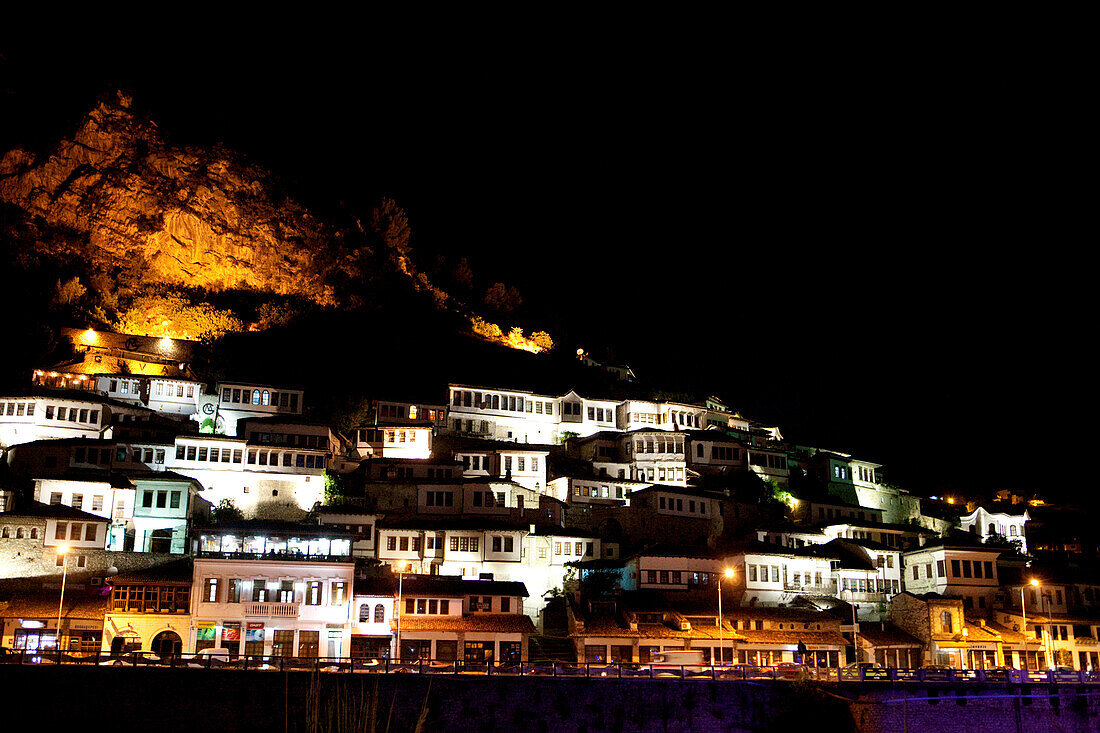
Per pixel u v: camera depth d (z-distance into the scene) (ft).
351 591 263.49
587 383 511.40
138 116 542.16
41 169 501.97
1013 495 515.91
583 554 333.83
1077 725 227.40
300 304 535.60
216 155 554.87
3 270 449.06
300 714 187.52
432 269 644.69
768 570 327.47
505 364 521.65
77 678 183.32
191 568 266.77
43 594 251.19
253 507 331.36
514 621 275.18
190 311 485.15
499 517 341.00
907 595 320.91
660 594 306.96
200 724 185.06
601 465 403.13
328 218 596.29
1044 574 364.99
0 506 270.67
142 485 296.71
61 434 329.11
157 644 246.47
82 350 400.26
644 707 203.31
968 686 223.92
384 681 192.65
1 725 177.06
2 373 372.58
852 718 209.05
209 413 381.19
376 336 519.60
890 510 453.99
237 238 535.60
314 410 412.36
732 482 405.80
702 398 517.55
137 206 515.91
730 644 283.18
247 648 251.60
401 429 388.37
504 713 196.54
